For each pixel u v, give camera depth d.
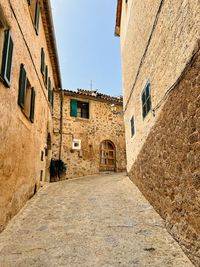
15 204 4.40
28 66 5.52
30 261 2.77
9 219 4.01
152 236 3.46
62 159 11.50
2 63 3.49
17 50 4.43
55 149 11.45
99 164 12.49
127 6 8.06
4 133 3.65
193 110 2.81
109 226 3.89
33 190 6.25
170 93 3.68
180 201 3.23
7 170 3.86
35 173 6.56
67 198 6.05
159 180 4.30
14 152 4.27
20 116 4.70
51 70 10.62
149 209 4.64
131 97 7.44
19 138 4.64
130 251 3.01
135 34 6.72
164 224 3.84
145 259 2.80
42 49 7.74
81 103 13.13
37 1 6.67
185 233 3.00
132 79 7.23
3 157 3.63
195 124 2.76
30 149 5.80
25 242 3.31
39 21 7.20
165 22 3.95
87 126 12.63
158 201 4.34
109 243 3.26
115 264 2.69
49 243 3.28
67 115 12.27
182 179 3.17
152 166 4.84
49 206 5.27
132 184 7.12
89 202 5.52
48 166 10.47
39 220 4.28
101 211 4.74
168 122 3.78
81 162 11.94
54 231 3.73
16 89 4.36
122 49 9.32
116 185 7.51
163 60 4.08
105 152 12.98
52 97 11.12
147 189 5.27
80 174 11.75
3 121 3.58
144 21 5.54
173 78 3.54
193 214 2.80
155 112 4.60
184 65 3.09
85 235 3.55
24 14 5.05
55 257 2.87
